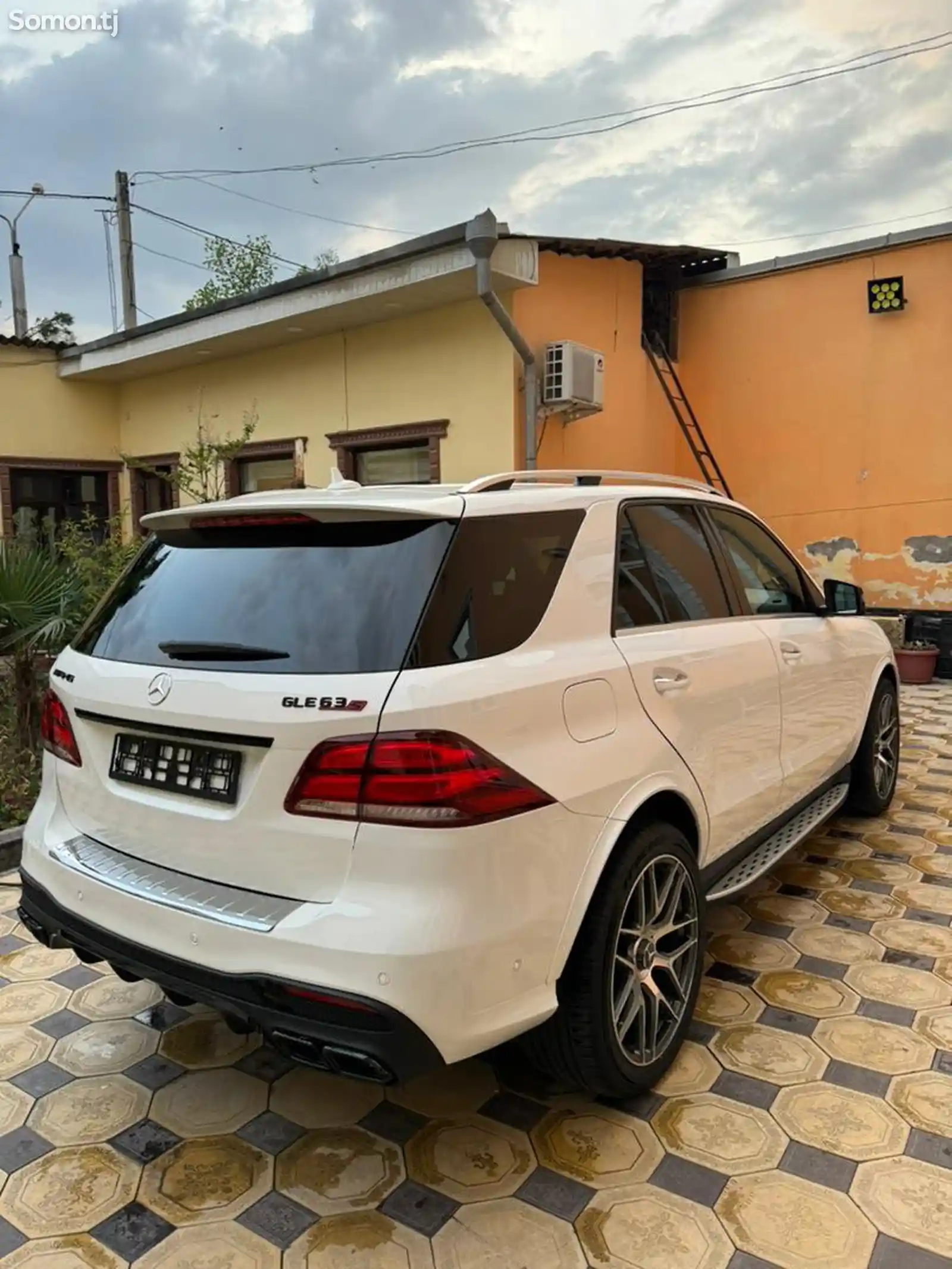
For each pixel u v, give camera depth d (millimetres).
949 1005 3018
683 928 2738
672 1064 2705
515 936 2068
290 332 9297
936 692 8328
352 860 1966
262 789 2062
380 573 2182
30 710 5379
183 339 9805
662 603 2924
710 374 10078
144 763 2334
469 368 8203
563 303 8367
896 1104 2514
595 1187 2230
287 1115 2551
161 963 2191
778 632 3572
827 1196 2176
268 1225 2139
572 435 8547
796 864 4258
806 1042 2818
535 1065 2480
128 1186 2277
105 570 6516
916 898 3873
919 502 8938
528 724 2160
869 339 9047
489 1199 2199
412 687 1983
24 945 3592
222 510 2461
